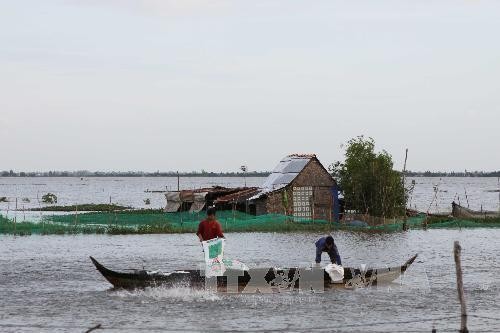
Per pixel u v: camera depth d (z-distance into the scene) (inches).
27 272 1760.6
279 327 1112.8
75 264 1940.2
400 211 3454.7
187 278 1409.9
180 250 2369.6
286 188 3378.4
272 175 3661.4
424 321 1155.3
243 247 2423.7
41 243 2581.2
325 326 1120.2
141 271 1489.9
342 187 3518.7
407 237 2856.8
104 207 4913.9
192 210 3902.6
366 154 3491.6
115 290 1450.5
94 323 1137.4
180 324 1132.5
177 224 3056.1
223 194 3878.0
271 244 2524.6
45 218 3506.4
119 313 1217.4
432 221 3474.4
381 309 1254.9
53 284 1545.3
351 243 2586.1
